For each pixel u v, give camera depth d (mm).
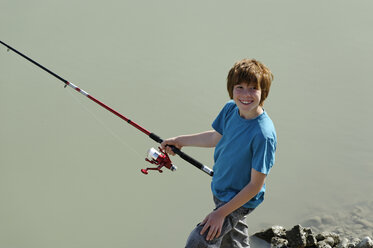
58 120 7293
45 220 5680
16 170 6418
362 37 9578
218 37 9617
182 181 6242
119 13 10578
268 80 3273
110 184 6199
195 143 4012
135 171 6414
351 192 5820
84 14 10305
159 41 9414
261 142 3209
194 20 10320
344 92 7910
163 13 10648
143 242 5367
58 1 10969
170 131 7008
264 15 10578
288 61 8758
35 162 6531
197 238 3381
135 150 6762
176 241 5375
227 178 3420
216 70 8438
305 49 9172
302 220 5469
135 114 7352
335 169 6262
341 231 5195
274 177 6258
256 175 3229
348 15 10547
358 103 7609
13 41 9219
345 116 7301
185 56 8867
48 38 9438
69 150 6754
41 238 5422
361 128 7008
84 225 5602
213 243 3426
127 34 9656
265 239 5156
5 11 10320
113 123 7234
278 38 9594
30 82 8109
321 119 7258
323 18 10398
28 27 9688
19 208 5832
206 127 7043
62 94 7816
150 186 6141
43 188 6145
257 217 5586
